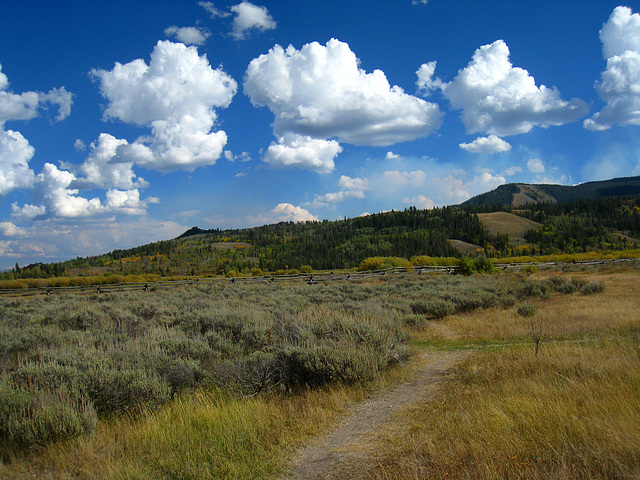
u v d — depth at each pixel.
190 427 5.01
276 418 5.34
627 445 3.27
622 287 21.67
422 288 24.31
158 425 4.99
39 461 4.20
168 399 5.96
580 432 3.76
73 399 5.04
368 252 144.38
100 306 18.34
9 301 24.22
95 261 186.38
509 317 14.07
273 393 6.44
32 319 13.49
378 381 7.06
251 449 4.53
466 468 3.46
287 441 4.69
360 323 9.01
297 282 39.72
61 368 5.73
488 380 6.48
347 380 6.71
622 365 5.81
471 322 13.80
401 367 8.13
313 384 6.91
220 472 4.01
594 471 3.09
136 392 5.56
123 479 3.86
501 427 4.17
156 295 26.97
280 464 4.17
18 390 5.00
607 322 11.60
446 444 4.10
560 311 14.51
